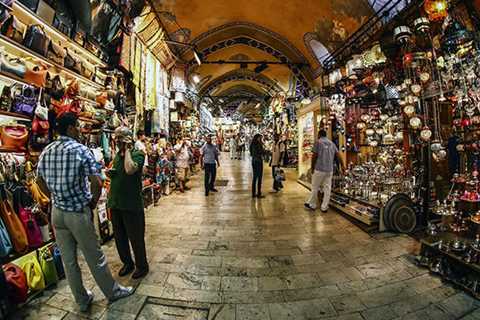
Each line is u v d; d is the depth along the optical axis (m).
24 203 2.46
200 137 14.06
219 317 2.07
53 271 2.51
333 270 2.81
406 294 2.37
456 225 2.99
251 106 25.84
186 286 2.50
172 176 7.54
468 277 2.44
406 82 3.98
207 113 17.97
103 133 3.97
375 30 5.21
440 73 3.60
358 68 4.87
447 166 4.09
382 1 4.87
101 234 3.47
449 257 2.62
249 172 11.37
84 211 1.99
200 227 4.17
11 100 2.54
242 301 2.27
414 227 3.91
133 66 5.19
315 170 5.07
